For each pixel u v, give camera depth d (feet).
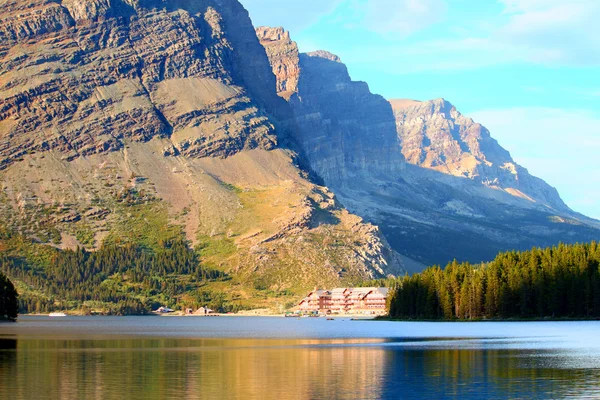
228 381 545.03
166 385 528.22
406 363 637.71
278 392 504.84
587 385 532.73
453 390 514.27
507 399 487.20
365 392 506.89
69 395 490.90
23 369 601.62
